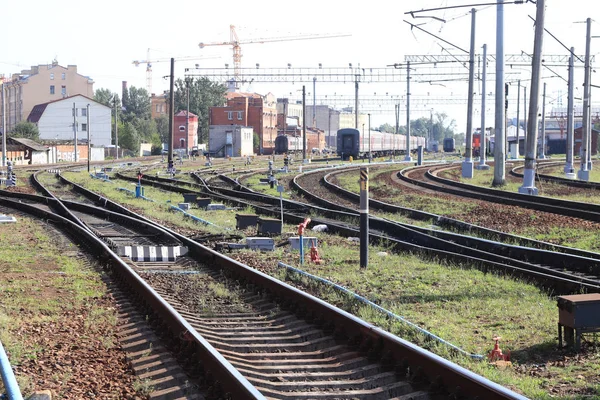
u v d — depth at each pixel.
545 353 9.65
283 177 55.03
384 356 8.87
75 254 18.83
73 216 26.97
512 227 24.31
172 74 62.44
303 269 16.53
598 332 10.05
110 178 57.28
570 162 49.66
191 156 110.38
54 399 7.86
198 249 18.42
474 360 9.31
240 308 12.50
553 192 37.97
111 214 27.98
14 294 13.62
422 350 8.28
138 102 189.25
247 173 61.88
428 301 12.96
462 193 36.28
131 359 9.48
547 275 14.20
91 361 9.38
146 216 28.39
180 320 10.11
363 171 16.47
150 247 18.41
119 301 13.05
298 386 8.12
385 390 7.84
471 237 20.55
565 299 9.63
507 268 15.30
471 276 15.21
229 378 7.77
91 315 11.98
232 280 14.98
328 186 42.91
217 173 61.69
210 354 8.45
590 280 14.28
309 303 11.51
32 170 67.94
